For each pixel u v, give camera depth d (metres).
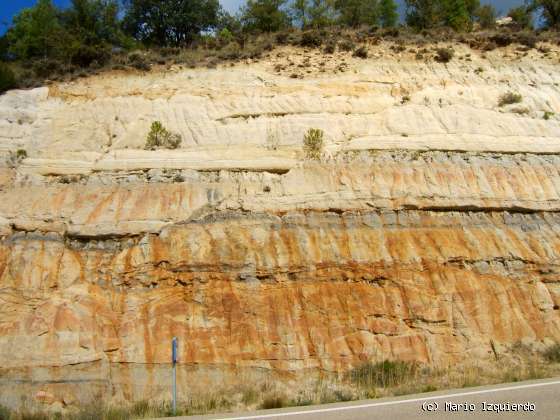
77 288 16.25
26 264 16.66
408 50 26.28
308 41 26.52
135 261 16.84
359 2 31.59
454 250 17.73
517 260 17.89
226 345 15.34
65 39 26.61
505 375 14.22
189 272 16.62
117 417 11.92
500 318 16.58
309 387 14.47
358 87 23.61
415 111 22.53
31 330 15.16
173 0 32.16
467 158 20.64
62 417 13.00
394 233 18.08
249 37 28.27
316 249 17.38
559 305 17.16
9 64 26.38
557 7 32.03
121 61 25.20
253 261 16.89
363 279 16.91
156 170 19.44
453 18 30.62
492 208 19.19
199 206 18.38
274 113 22.14
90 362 14.76
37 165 19.80
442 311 16.42
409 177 19.66
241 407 12.74
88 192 18.80
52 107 22.52
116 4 30.30
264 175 19.64
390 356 15.47
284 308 16.11
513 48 27.25
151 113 22.11
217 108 22.33
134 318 15.70
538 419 9.48
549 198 19.88
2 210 18.12
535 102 23.95
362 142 20.89
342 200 18.72
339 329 15.84
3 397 14.13
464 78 24.91
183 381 14.68
